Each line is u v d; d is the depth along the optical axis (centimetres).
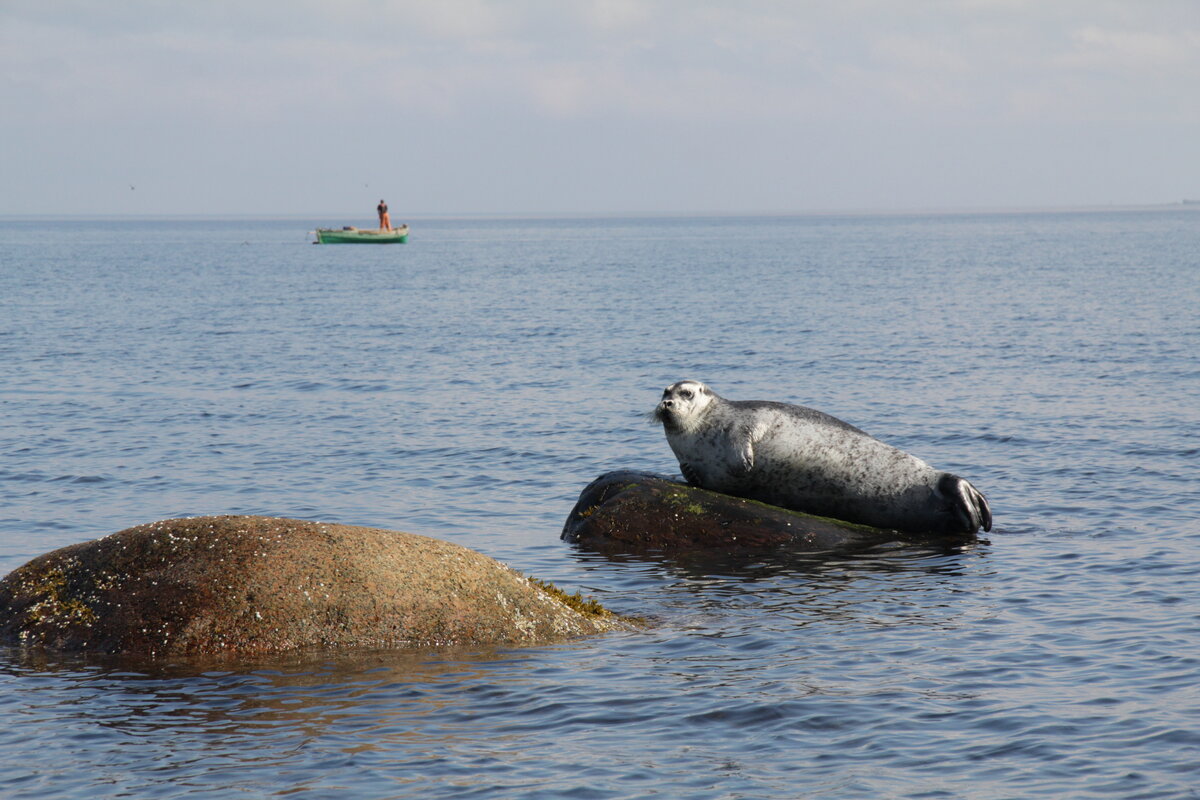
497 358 5978
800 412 2666
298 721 1421
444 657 1661
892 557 2338
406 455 3431
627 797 1216
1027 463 3225
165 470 3203
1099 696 1484
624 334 7194
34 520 2631
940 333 6888
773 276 13750
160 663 1612
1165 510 2647
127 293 11331
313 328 7694
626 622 1877
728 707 1467
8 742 1356
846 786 1240
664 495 2511
